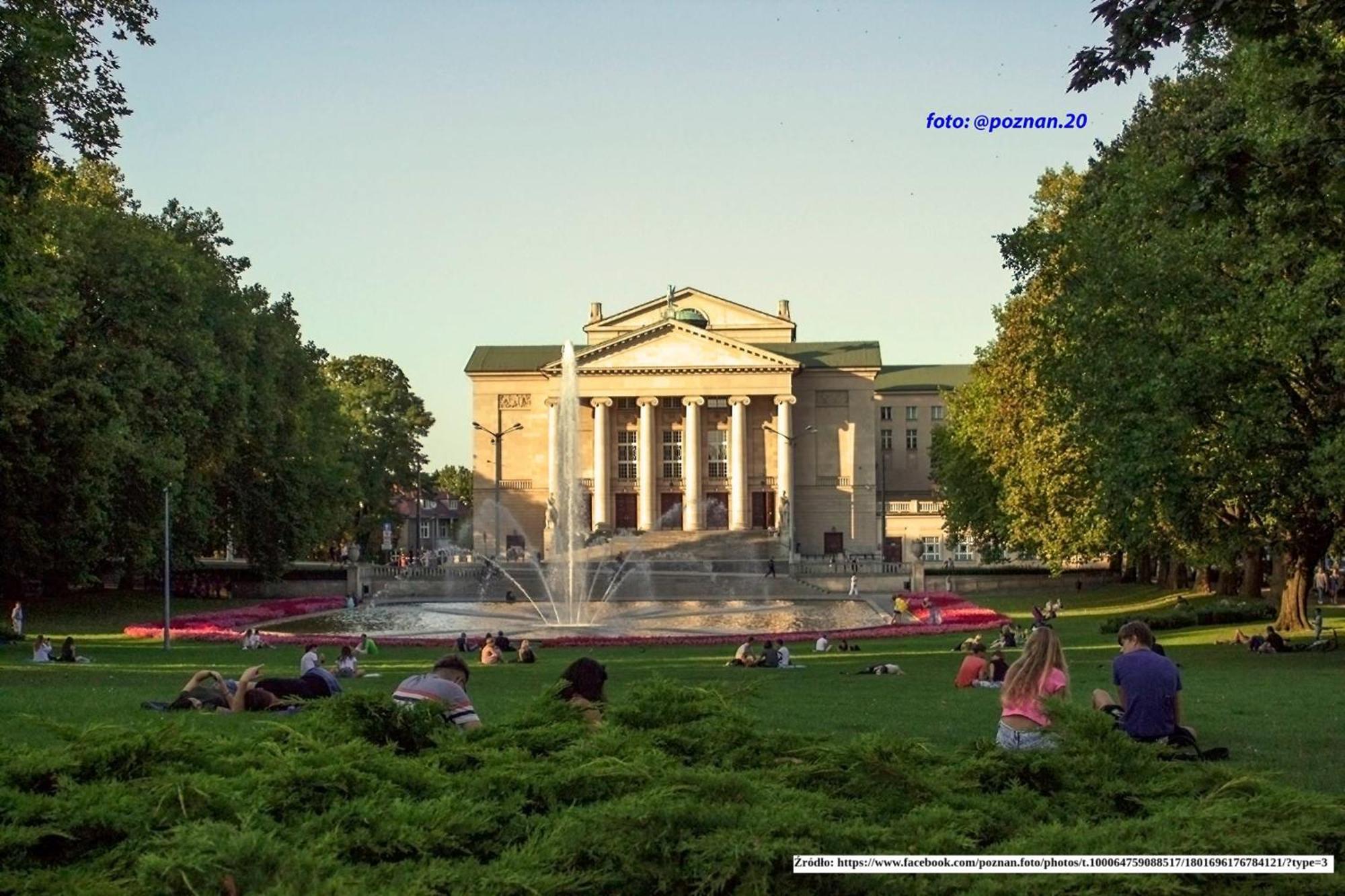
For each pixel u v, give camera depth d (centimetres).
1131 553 6031
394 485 14838
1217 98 4981
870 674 4009
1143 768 1042
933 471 12962
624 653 5100
